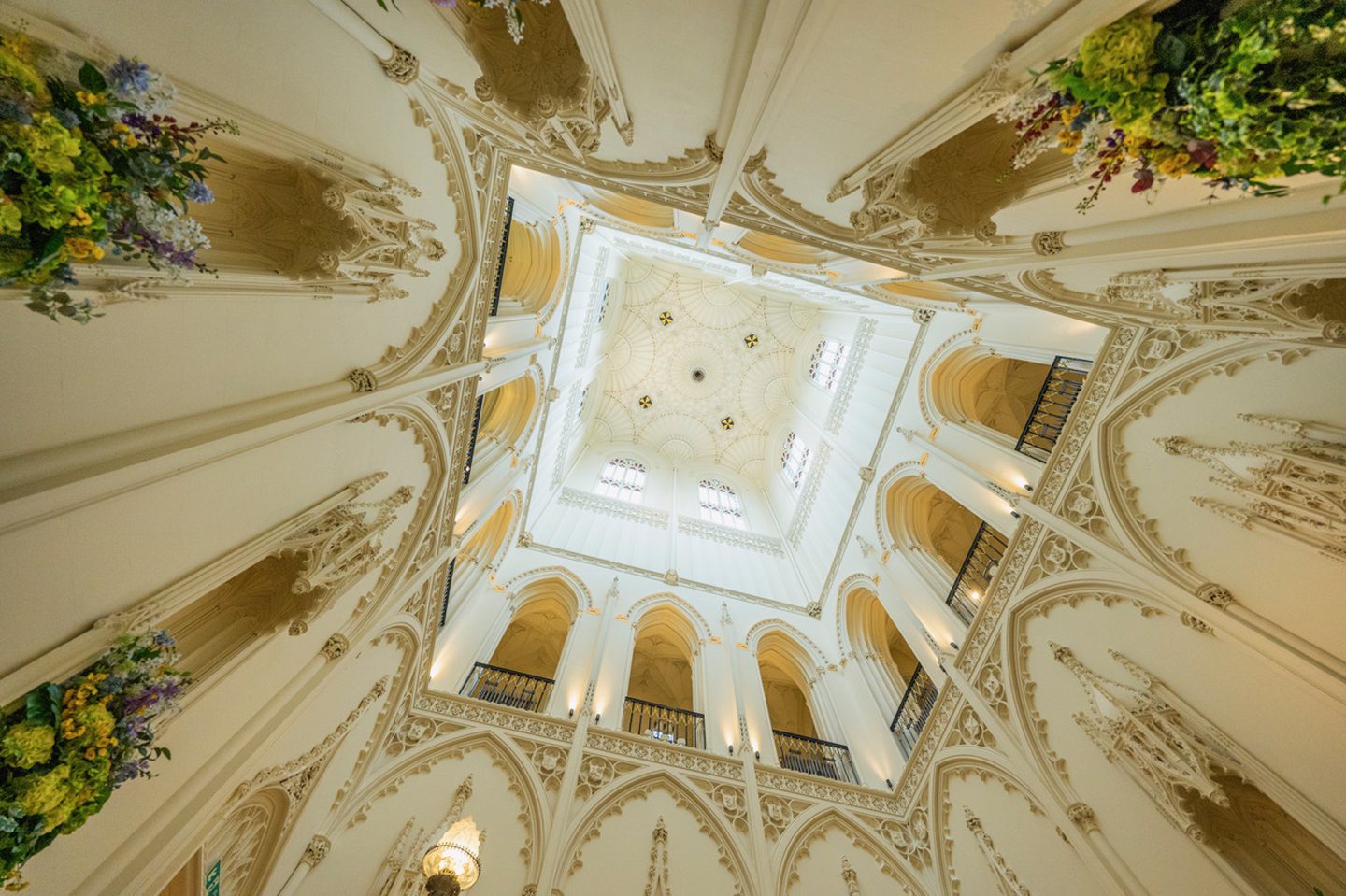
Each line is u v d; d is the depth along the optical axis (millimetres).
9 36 2350
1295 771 5293
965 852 8352
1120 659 7199
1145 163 2941
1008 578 9180
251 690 5367
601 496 19031
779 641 14500
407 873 5223
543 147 6695
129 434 3527
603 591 13867
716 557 17422
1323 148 2383
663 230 12500
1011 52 3162
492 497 11617
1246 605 6031
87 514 3277
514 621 16953
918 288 12305
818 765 11125
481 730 8648
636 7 4016
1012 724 8359
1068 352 9203
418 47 5270
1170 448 7227
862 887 8219
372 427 6441
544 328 13391
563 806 7844
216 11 3398
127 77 2623
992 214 5184
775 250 11805
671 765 9070
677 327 24250
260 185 5008
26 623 3090
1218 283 5523
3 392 2828
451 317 7578
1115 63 2631
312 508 5621
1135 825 6492
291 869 6293
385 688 8008
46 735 3070
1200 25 2459
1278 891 5465
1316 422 5676
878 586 13086
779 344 23766
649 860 7621
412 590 7938
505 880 6938
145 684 3662
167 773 4504
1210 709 6121
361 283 5641
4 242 2355
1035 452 9977
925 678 11328
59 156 2348
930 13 3178
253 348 4520
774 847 8297
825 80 4195
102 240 2736
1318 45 2203
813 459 19000
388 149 5781
